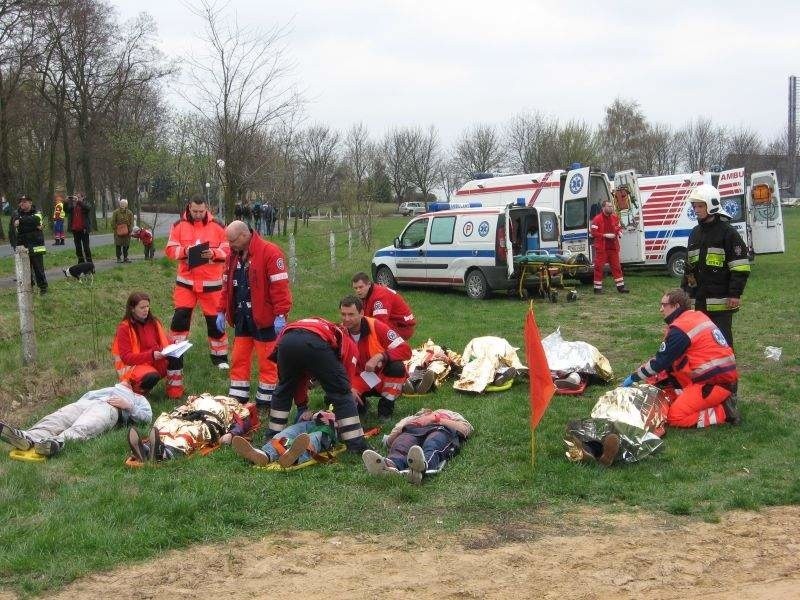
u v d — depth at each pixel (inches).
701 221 326.6
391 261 740.0
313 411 304.8
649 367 281.4
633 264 805.2
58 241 1107.3
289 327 258.5
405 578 175.9
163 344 332.8
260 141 684.7
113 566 183.3
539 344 244.4
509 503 218.5
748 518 206.5
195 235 372.2
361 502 220.4
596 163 2015.3
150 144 1344.7
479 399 325.1
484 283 655.1
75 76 1632.6
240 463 250.7
